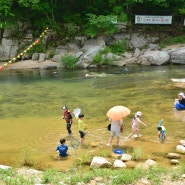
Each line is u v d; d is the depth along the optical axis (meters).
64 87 22.08
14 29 33.22
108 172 8.98
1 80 25.03
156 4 34.53
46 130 13.98
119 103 17.81
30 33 33.09
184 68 28.28
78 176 8.75
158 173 8.87
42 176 8.96
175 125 14.14
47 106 17.69
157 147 11.77
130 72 27.08
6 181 8.25
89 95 19.73
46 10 33.59
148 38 33.75
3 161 10.79
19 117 15.90
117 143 11.97
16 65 30.44
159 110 16.39
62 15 35.62
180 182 8.25
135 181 8.30
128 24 34.94
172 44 33.16
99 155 11.09
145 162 10.08
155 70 27.67
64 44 32.69
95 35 31.92
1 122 15.17
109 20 31.28
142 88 21.16
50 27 33.56
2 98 19.55
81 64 29.47
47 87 22.23
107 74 26.42
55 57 30.92
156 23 34.38
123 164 9.96
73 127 14.34
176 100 17.38
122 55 31.41
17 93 20.73
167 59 30.23
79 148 11.84
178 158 10.67
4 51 32.62
